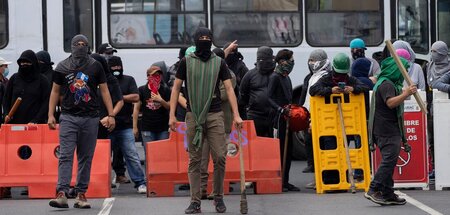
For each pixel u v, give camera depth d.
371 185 19.84
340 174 22.19
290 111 22.34
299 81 30.09
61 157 19.64
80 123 19.67
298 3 30.20
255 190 22.34
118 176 25.20
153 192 22.05
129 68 29.89
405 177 22.31
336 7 30.27
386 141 19.61
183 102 22.69
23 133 22.12
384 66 19.67
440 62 23.59
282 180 22.77
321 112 22.17
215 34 29.97
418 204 19.98
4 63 24.33
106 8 29.95
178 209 19.80
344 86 21.95
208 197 21.16
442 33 30.52
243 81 23.14
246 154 22.30
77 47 19.70
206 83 18.75
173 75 25.52
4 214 19.28
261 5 30.12
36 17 30.00
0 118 23.28
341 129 22.12
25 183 21.97
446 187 22.44
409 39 30.45
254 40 30.08
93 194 21.83
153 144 22.16
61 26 30.00
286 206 20.08
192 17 29.97
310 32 30.20
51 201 19.61
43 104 22.52
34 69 22.47
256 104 22.95
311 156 26.45
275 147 22.44
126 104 23.22
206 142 20.28
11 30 29.92
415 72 24.30
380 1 30.33
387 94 19.41
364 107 22.20
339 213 18.94
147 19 29.95
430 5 30.47
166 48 29.89
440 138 22.41
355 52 25.75
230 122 21.02
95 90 19.83
